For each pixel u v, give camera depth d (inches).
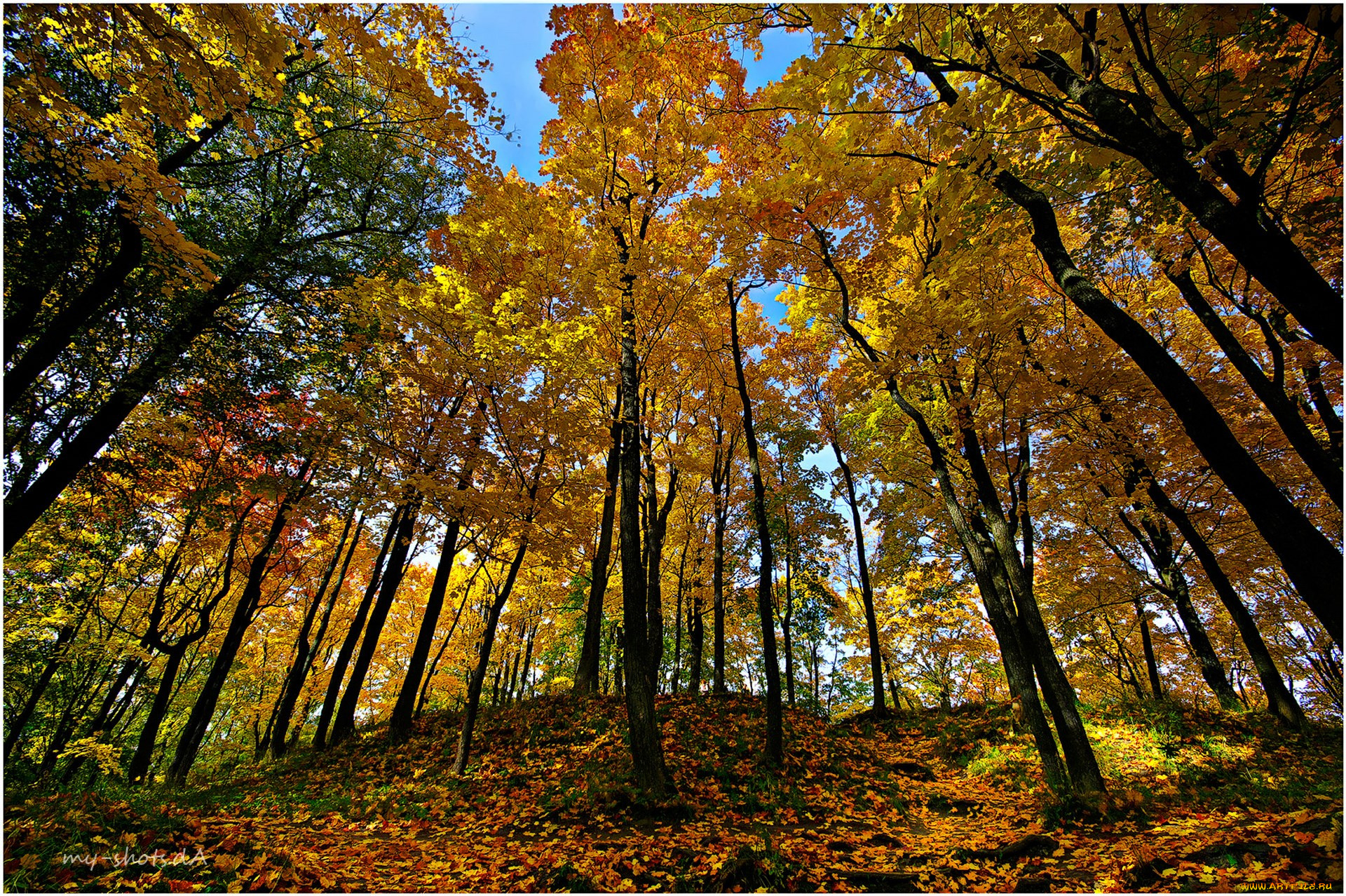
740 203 304.8
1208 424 145.7
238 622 421.7
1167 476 389.7
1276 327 318.7
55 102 177.0
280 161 325.7
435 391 329.1
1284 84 128.1
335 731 452.1
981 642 721.6
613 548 681.0
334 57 212.4
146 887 138.5
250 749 660.7
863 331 393.7
